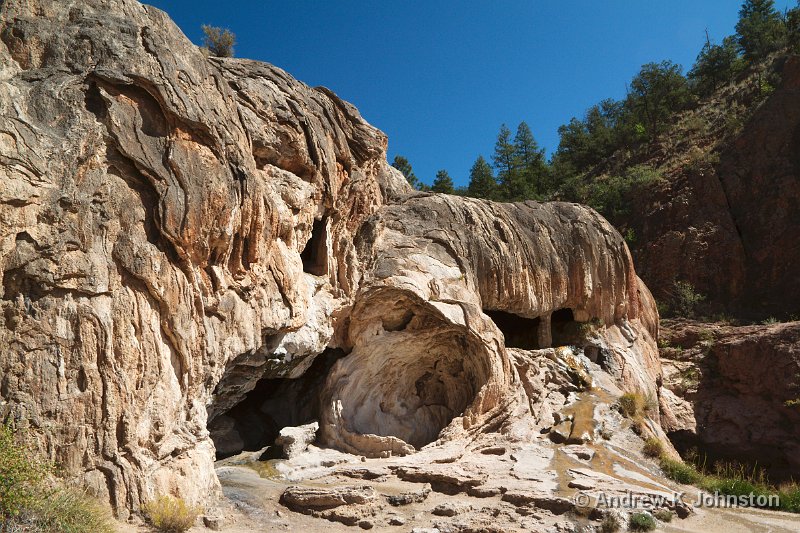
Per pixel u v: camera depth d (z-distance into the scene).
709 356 32.62
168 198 11.53
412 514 13.01
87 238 10.41
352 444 17.94
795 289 36.75
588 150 61.66
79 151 10.47
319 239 17.91
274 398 20.14
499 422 19.30
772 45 54.88
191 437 11.98
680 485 16.84
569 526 12.37
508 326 27.67
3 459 8.53
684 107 56.91
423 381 21.27
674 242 40.84
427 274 20.41
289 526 12.02
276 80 16.25
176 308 11.77
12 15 10.87
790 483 25.89
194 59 13.24
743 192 41.00
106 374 10.34
